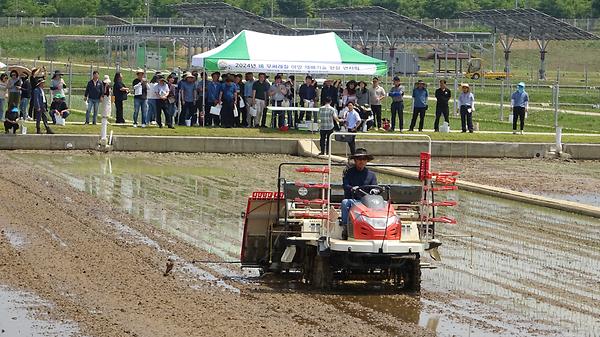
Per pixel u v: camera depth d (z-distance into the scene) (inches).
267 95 3206.2
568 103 5049.2
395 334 1058.1
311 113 3193.9
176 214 1819.6
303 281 1326.3
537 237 1674.5
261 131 3097.9
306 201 1286.9
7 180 2170.3
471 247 1569.9
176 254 1460.4
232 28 5383.9
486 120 4057.6
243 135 3016.7
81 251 1435.8
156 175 2395.4
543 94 5556.1
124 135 2920.8
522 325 1108.5
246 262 1347.2
